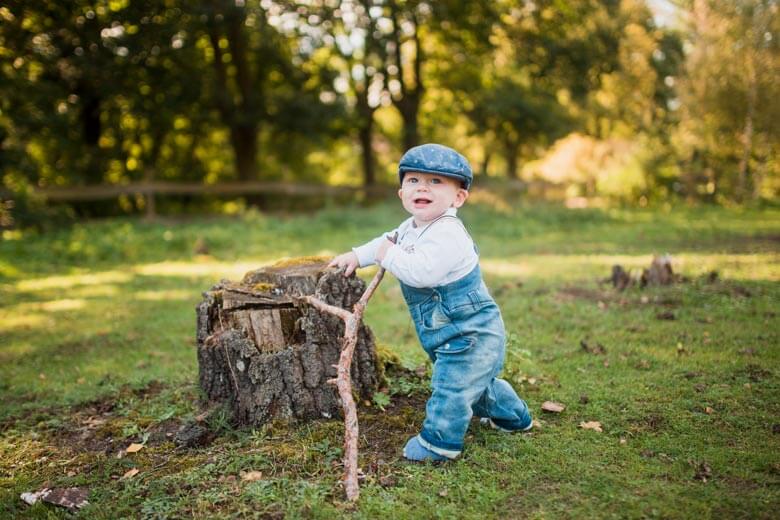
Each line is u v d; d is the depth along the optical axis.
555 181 22.50
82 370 4.87
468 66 22.56
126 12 15.20
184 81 17.77
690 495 2.67
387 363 4.04
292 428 3.33
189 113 19.22
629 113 23.47
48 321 6.57
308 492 2.73
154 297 7.64
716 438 3.21
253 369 3.36
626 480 2.82
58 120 15.19
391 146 26.77
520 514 2.58
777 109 17.25
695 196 20.59
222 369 3.48
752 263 8.54
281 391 3.38
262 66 20.11
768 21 17.25
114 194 15.76
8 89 13.95
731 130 18.70
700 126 18.98
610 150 22.06
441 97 24.72
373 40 18.89
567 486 2.78
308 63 20.33
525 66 21.27
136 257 11.05
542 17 20.27
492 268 8.91
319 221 15.14
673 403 3.69
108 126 18.84
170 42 16.47
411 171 3.00
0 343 5.74
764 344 4.77
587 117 23.61
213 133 22.31
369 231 14.30
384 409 3.55
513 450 3.12
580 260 9.45
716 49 18.12
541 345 5.00
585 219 16.28
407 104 21.14
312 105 19.25
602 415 3.55
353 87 21.81
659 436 3.25
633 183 20.34
